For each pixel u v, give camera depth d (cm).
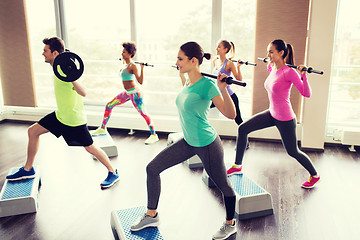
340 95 896
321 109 382
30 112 521
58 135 262
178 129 457
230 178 280
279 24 382
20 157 372
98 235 222
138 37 470
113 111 500
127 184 301
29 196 249
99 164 351
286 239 217
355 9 382
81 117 262
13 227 231
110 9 945
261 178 315
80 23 973
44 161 360
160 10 736
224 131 442
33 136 263
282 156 375
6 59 493
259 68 401
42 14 591
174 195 280
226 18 875
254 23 392
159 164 197
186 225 234
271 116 268
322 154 382
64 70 229
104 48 1015
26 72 491
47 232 225
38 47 653
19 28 476
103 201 269
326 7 358
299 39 380
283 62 261
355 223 237
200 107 181
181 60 179
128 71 386
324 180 311
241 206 239
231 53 371
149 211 207
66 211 253
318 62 372
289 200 271
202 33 925
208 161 192
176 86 941
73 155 379
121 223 213
